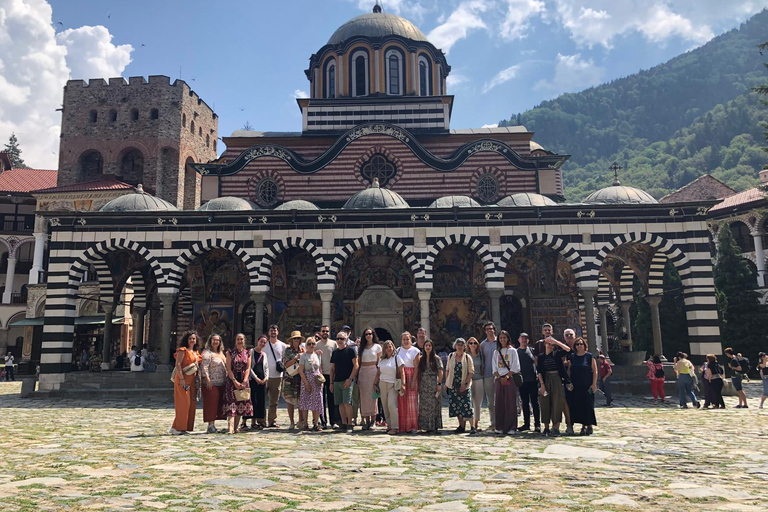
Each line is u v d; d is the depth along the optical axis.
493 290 29.17
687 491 7.58
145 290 36.00
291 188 37.09
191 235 29.92
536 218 29.59
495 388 14.60
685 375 22.14
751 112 189.50
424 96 43.03
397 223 29.81
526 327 33.91
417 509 6.58
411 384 14.45
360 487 7.79
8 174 63.66
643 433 14.37
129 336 48.94
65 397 26.94
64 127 59.09
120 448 11.43
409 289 33.75
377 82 42.81
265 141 40.81
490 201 36.94
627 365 28.84
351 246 29.72
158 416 19.31
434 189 37.03
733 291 45.62
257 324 29.41
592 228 29.42
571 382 14.03
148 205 31.52
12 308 58.53
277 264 33.94
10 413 20.48
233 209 31.70
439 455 10.75
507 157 37.31
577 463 9.88
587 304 28.95
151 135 58.44
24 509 6.39
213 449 11.30
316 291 33.94
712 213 58.19
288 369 15.15
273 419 15.75
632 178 192.00
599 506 6.75
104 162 58.38
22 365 50.47
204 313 34.16
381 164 37.31
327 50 44.84
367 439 13.11
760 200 53.44
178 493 7.26
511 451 11.30
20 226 61.66
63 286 29.39
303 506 6.66
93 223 29.95
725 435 13.98
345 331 15.73
